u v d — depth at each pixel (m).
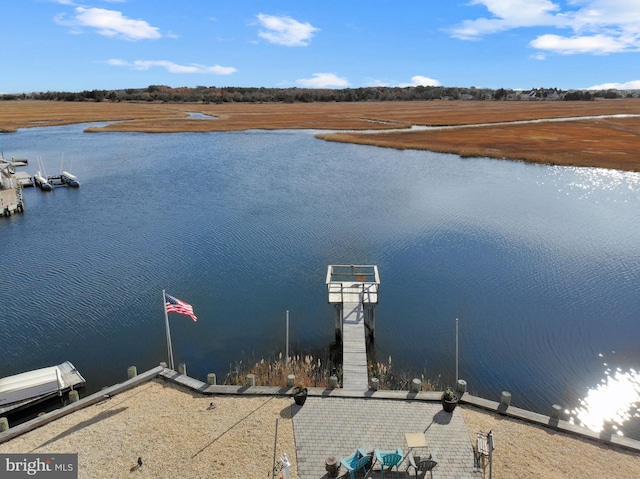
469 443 18.06
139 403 20.75
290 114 172.75
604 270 37.69
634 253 40.88
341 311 28.02
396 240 44.22
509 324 30.09
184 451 17.70
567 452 17.78
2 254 41.62
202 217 51.16
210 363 25.95
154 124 136.00
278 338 28.50
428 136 105.56
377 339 28.45
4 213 52.44
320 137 106.25
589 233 45.72
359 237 45.00
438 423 19.20
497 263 39.16
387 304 32.66
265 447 17.84
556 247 42.31
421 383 22.09
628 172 69.44
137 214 52.62
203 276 36.84
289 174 71.44
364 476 16.48
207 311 31.59
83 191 63.38
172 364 24.48
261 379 23.42
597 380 24.52
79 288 34.94
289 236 45.31
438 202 56.16
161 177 70.25
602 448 18.05
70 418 19.75
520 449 17.86
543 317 30.91
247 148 94.88
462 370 25.33
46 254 41.53
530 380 24.48
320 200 57.38
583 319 30.64
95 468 16.91
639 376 24.88
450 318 30.84
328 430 18.75
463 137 103.19
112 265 38.97
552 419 19.41
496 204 55.16
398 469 16.84
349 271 37.81
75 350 27.25
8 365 25.75
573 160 75.75
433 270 37.94
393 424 19.11
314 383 23.06
